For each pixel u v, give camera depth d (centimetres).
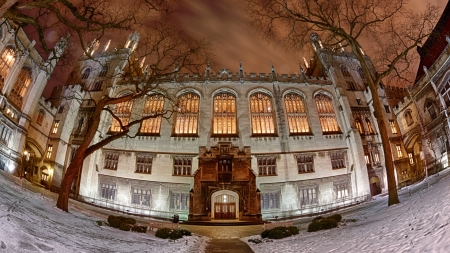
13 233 758
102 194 3862
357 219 1888
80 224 1565
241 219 3397
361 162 4050
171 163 3903
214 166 3675
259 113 4338
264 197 3784
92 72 5109
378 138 4572
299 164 4016
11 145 3484
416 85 4262
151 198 3753
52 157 4147
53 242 868
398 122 4800
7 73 3438
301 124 4328
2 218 862
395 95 5322
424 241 741
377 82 2406
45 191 3266
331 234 1461
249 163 3712
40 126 4138
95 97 4691
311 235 1617
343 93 4547
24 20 1586
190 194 3506
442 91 3725
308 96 4506
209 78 4456
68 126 4425
